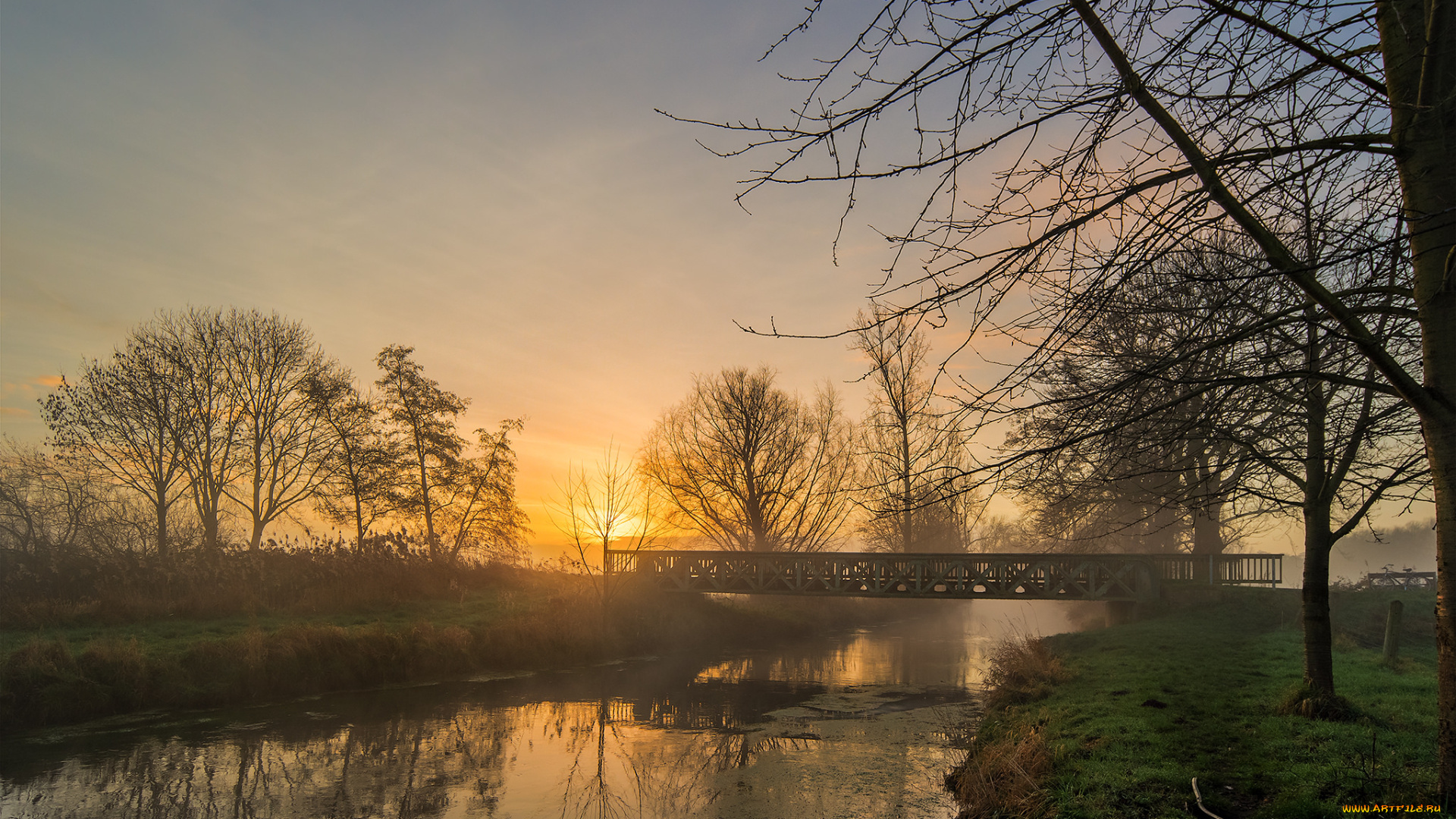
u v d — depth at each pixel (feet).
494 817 31.55
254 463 111.04
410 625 62.90
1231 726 29.50
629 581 90.22
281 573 70.74
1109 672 45.09
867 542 125.29
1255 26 13.58
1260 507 36.88
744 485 120.98
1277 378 15.66
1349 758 23.63
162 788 33.71
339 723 45.91
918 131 14.23
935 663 75.92
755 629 96.27
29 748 38.17
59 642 44.27
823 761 39.22
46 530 80.89
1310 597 30.63
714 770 38.37
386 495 112.06
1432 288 15.05
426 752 41.11
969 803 29.63
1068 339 14.98
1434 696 32.01
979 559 79.87
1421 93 13.93
